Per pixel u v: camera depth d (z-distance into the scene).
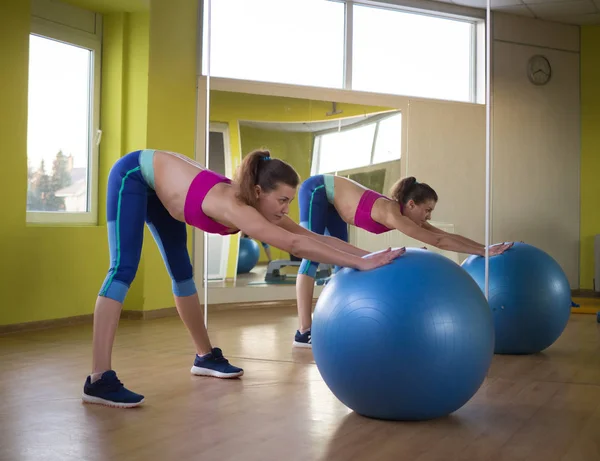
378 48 4.31
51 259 4.43
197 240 4.70
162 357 3.40
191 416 2.33
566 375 2.97
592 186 3.73
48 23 4.55
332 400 2.56
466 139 3.94
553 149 3.81
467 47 3.99
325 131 4.64
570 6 3.78
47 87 4.60
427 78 4.11
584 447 2.01
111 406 2.45
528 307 3.24
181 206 2.53
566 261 3.72
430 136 4.05
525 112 3.83
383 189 4.29
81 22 4.79
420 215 3.65
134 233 2.58
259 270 4.63
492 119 3.86
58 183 4.68
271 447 2.00
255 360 3.34
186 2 4.94
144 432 2.14
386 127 4.29
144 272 4.83
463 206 3.82
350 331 2.13
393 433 2.13
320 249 2.29
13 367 3.14
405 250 2.27
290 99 4.76
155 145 4.90
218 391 2.70
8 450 1.94
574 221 3.73
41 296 4.38
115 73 4.92
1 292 4.14
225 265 4.66
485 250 3.39
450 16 4.02
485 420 2.29
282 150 4.81
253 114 4.88
